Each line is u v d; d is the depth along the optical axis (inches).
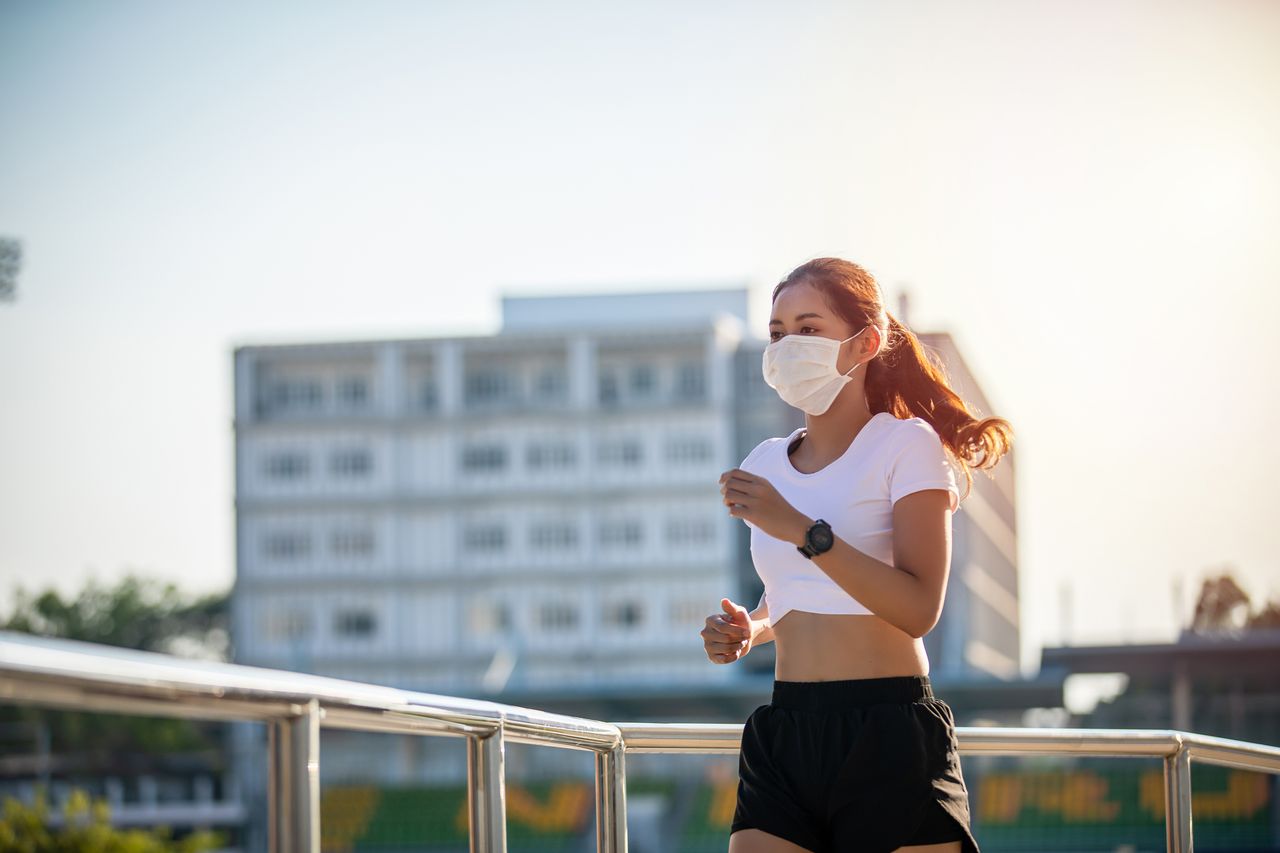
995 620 4387.3
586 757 3191.4
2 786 3535.9
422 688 3988.7
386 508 4057.6
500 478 4057.6
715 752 140.7
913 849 117.5
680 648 3969.0
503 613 4015.8
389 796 3053.6
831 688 120.3
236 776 3506.4
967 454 134.0
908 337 135.4
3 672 56.9
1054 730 145.3
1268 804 2454.5
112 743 3582.7
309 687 78.2
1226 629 2728.8
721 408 4018.2
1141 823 2564.0
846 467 124.0
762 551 126.1
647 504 4023.1
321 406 4121.6
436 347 4111.7
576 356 4084.6
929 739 119.4
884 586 113.6
